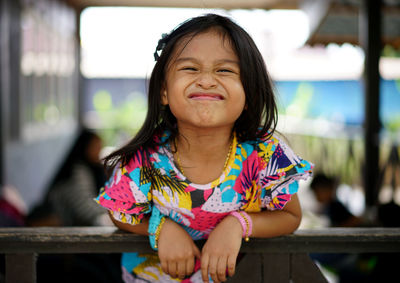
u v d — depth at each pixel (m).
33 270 1.19
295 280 1.20
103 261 2.24
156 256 1.22
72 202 3.55
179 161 1.10
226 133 1.07
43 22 6.17
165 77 1.04
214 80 0.97
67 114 8.45
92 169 4.39
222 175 1.08
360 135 6.67
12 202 2.72
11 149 4.52
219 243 1.02
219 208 1.10
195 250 1.06
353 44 5.92
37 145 5.71
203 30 1.02
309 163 1.10
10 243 1.17
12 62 4.78
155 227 1.08
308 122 9.59
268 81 1.09
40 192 5.79
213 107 0.97
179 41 1.03
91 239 1.17
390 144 5.61
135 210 1.09
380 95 5.09
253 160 1.09
